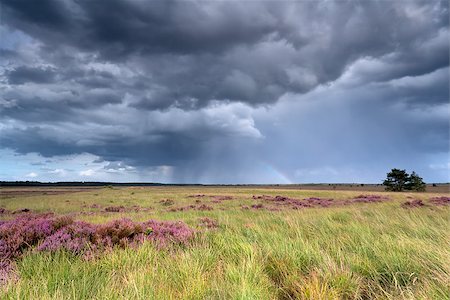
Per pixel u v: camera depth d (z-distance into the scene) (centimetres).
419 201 2070
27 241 623
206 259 533
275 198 3169
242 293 347
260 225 1003
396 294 387
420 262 488
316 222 995
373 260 522
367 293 412
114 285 401
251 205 2300
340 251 563
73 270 455
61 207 2281
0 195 5122
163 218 1330
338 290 393
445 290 364
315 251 561
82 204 2617
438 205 1862
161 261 539
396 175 9288
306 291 384
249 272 443
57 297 347
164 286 401
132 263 520
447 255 477
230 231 817
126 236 702
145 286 393
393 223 956
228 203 2562
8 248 578
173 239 713
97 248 618
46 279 415
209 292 388
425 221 977
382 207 1689
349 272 450
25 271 470
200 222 1088
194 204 2491
